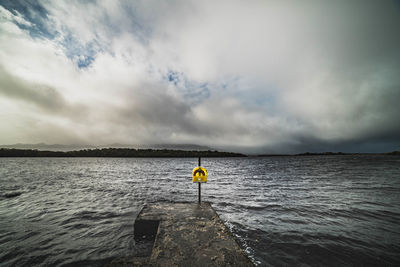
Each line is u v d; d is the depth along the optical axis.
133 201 10.57
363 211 8.44
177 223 4.62
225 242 3.65
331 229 6.30
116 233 5.89
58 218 7.48
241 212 8.29
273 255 4.58
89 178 23.48
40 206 9.41
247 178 23.33
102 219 7.34
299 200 10.72
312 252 4.74
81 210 8.64
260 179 22.09
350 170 34.62
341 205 9.52
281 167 46.53
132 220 7.22
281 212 8.29
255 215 7.84
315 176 24.88
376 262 4.34
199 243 3.61
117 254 4.57
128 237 5.56
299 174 28.00
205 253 3.25
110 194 12.71
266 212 8.29
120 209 8.84
